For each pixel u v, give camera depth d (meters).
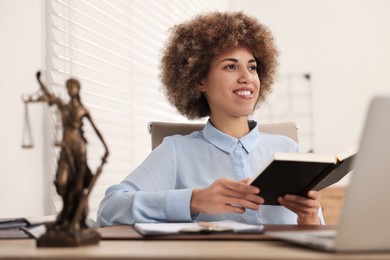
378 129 0.65
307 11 4.13
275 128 1.83
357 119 4.01
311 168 1.09
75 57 1.91
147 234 0.92
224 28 1.63
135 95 2.45
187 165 1.57
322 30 4.10
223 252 0.68
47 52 1.75
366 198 0.66
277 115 4.09
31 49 1.66
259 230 0.95
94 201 2.07
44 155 1.69
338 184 3.66
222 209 1.20
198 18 1.77
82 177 0.80
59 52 1.80
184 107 1.83
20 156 1.57
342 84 4.05
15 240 0.97
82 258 0.66
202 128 1.79
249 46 1.67
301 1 4.14
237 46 1.63
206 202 1.23
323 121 4.05
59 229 0.79
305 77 4.09
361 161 0.66
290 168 1.05
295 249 0.72
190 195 1.27
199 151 1.59
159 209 1.29
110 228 1.15
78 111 0.81
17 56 1.59
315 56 4.09
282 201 1.25
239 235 0.91
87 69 2.03
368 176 0.66
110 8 2.24
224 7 3.97
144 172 1.53
